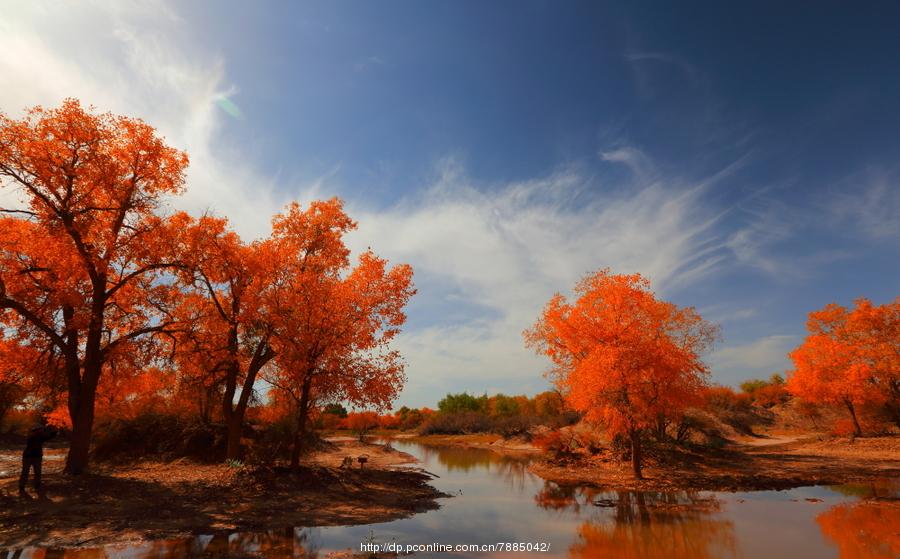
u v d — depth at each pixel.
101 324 15.69
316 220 21.58
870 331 35.91
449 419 70.56
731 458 27.78
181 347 19.48
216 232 19.09
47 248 15.24
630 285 20.70
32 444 12.81
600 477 22.56
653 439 27.22
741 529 12.05
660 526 12.45
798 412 55.75
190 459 21.89
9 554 8.60
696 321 24.84
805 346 39.16
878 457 29.92
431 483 21.62
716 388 52.03
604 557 9.60
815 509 14.70
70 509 11.45
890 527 11.99
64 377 17.38
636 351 19.55
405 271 19.09
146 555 8.83
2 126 14.03
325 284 18.06
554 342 23.55
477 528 12.19
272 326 18.34
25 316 14.60
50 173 14.54
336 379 18.06
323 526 11.81
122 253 16.03
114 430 23.42
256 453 20.30
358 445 44.62
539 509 15.09
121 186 16.33
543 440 32.88
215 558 8.73
